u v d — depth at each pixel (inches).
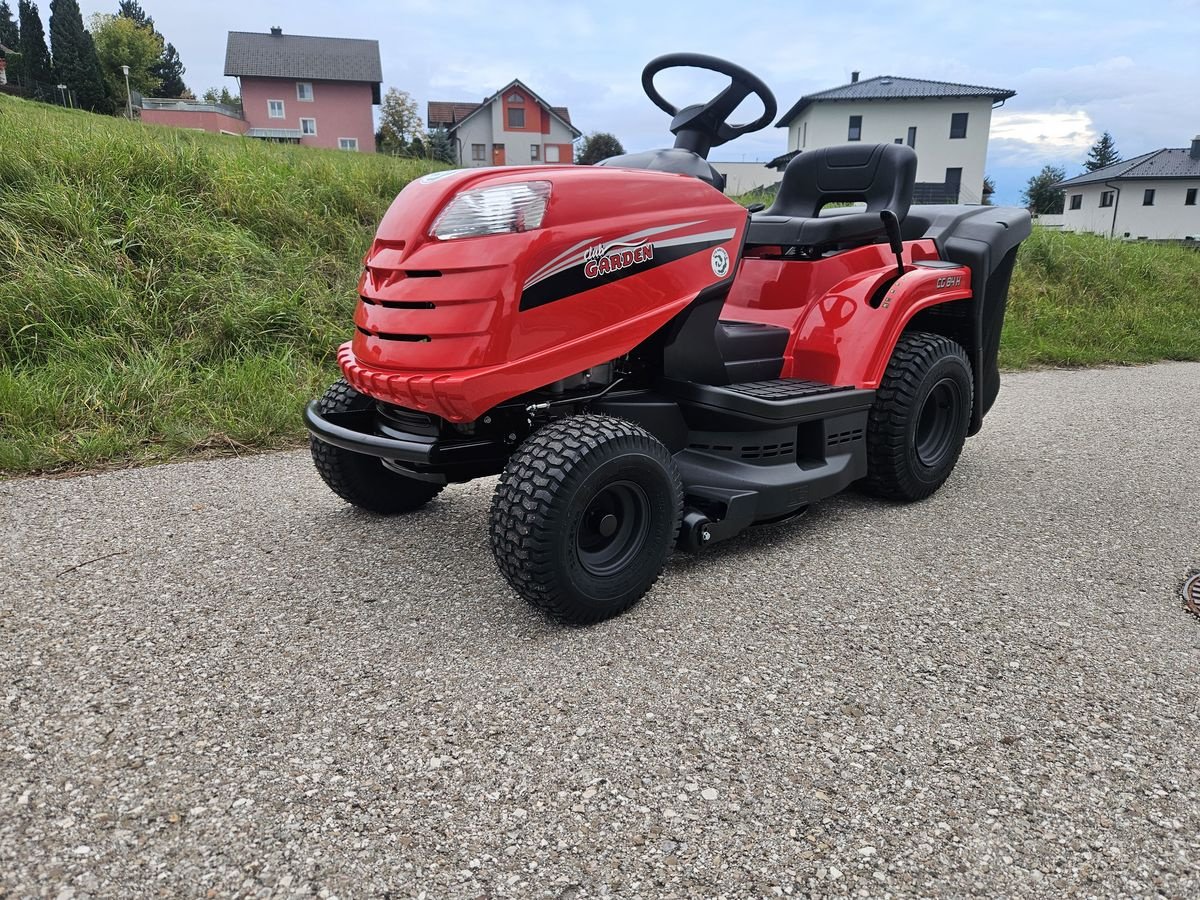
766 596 96.7
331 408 105.7
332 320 207.3
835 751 68.2
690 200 97.3
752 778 64.7
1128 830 59.7
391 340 85.9
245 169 256.2
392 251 87.1
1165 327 340.5
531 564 81.3
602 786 63.6
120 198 216.7
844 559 107.8
